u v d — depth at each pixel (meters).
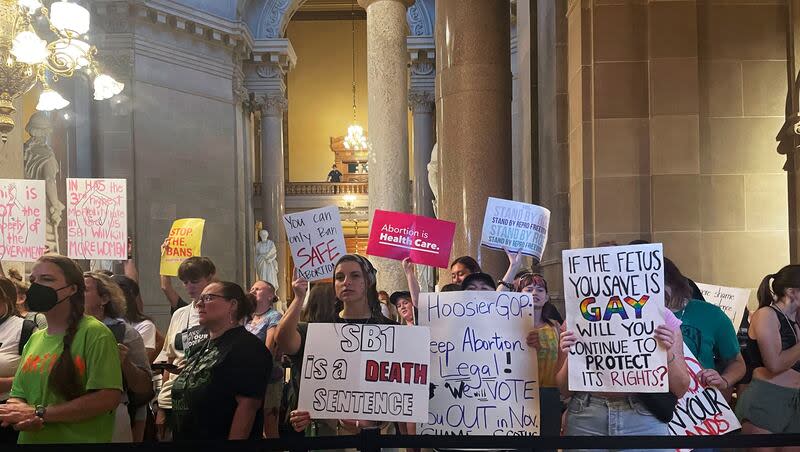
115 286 4.66
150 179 22.75
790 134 7.80
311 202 33.69
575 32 8.38
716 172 7.97
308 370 3.97
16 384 3.85
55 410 3.65
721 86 8.01
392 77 11.27
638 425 3.86
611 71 7.96
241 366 3.97
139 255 22.33
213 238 24.44
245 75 28.17
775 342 5.04
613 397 3.91
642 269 3.80
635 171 7.92
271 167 28.58
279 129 28.67
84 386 3.77
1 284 4.73
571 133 8.66
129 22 22.41
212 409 3.96
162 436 6.08
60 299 3.76
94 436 3.80
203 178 24.25
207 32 24.38
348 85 36.91
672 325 3.81
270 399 5.92
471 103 7.82
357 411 3.91
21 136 12.56
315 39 37.03
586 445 3.33
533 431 4.10
